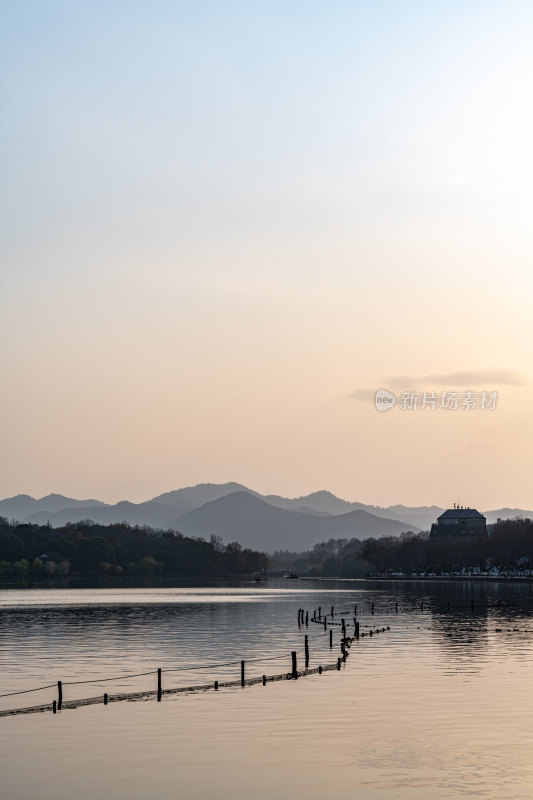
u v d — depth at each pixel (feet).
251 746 195.11
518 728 209.56
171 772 176.65
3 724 218.59
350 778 172.24
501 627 480.23
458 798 160.86
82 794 164.35
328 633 455.63
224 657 349.61
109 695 257.96
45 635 451.12
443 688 263.49
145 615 617.62
